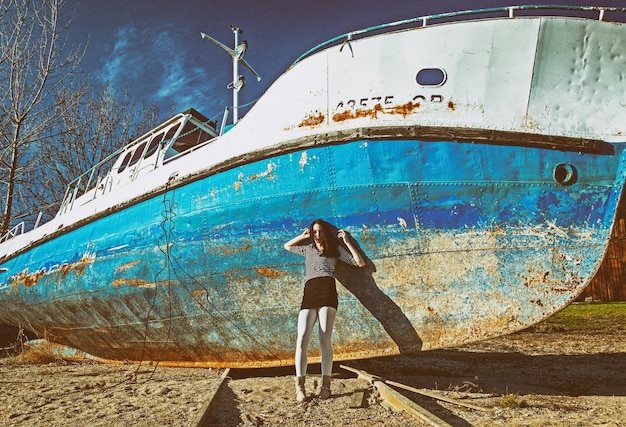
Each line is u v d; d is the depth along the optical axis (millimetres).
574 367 6715
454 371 6488
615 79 5125
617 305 15547
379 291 5441
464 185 5207
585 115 5121
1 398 5430
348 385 5234
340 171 5531
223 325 6406
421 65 5453
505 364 7223
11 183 17078
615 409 4188
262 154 5918
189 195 6535
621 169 5020
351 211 5477
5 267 10938
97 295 7812
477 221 5176
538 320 5004
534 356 7949
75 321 8703
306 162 5684
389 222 5371
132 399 5117
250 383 5668
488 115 5227
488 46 5293
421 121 5340
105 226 7805
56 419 4367
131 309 7391
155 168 7531
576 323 12625
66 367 8477
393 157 5371
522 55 5223
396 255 5367
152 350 7555
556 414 4020
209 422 4062
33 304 9609
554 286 5004
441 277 5262
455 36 5379
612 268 17250
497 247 5125
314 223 5203
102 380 6520
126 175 9070
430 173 5277
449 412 4184
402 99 5445
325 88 5781
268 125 6090
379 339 5535
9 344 12570
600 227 4996
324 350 4789
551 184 5082
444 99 5336
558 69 5172
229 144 6387
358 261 5289
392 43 5582
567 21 5137
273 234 5816
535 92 5188
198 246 6359
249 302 6129
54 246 9094
